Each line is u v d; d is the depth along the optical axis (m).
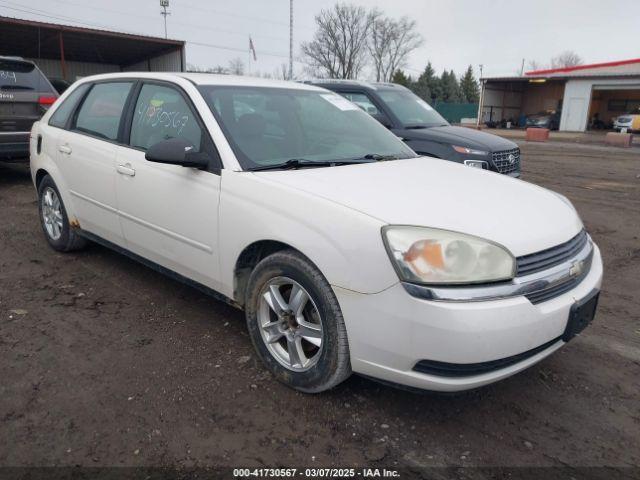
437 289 2.30
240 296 3.19
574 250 2.79
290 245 2.70
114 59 28.02
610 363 3.31
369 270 2.42
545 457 2.46
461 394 2.92
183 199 3.30
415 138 7.44
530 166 13.71
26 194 7.52
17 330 3.48
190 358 3.20
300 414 2.71
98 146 4.07
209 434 2.54
